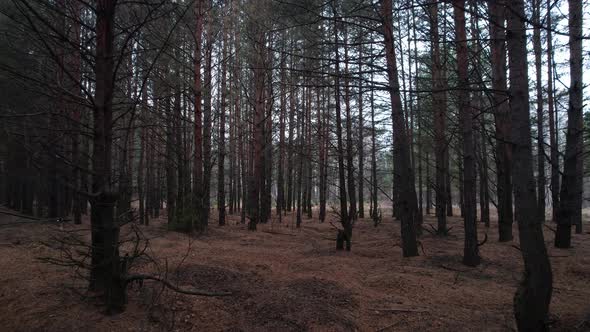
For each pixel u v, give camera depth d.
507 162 10.52
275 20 9.99
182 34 12.48
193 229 11.98
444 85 10.76
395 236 12.55
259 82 15.88
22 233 9.12
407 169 8.44
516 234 12.38
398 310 4.77
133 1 4.14
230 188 27.61
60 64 3.65
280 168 23.55
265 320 4.19
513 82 3.68
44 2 3.71
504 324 4.35
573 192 9.02
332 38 10.98
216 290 4.98
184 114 15.71
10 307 4.44
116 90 5.54
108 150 4.10
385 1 8.08
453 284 6.04
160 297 4.52
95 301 4.28
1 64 3.64
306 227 17.19
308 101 20.84
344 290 5.36
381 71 8.18
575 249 8.80
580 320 4.24
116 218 4.19
